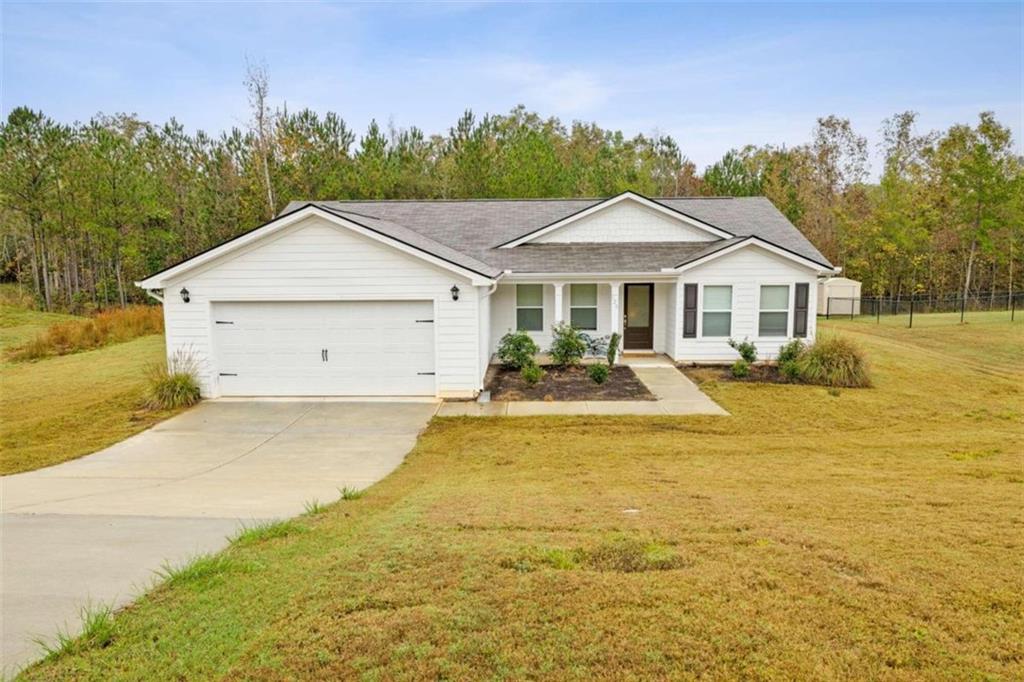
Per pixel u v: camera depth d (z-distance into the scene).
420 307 12.64
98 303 34.38
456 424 10.86
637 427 10.53
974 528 4.79
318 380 12.84
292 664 2.93
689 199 20.67
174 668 2.97
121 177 30.81
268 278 12.55
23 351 19.53
